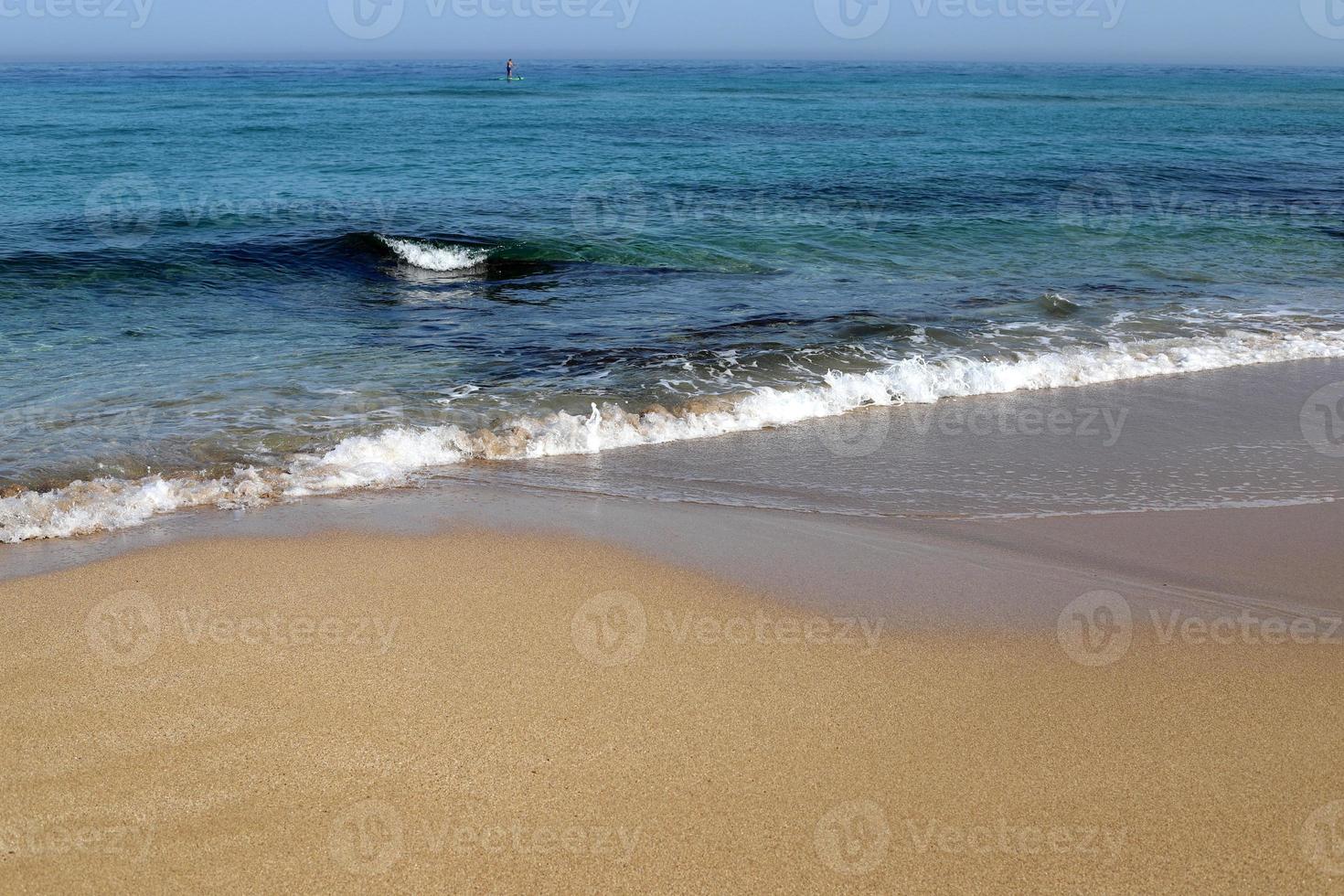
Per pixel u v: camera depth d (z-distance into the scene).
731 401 7.38
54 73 88.06
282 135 26.84
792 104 45.84
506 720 3.57
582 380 7.83
